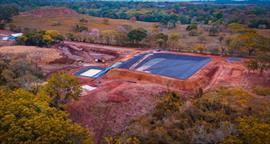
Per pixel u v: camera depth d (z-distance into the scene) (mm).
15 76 62281
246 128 27812
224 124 32938
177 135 33406
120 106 52375
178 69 76750
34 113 29391
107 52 98062
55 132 26328
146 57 89125
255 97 51875
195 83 66625
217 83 67188
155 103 53219
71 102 52250
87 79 70750
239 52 92000
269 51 85438
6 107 29438
